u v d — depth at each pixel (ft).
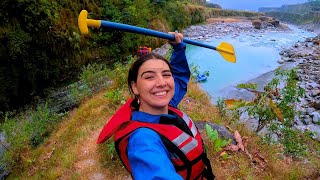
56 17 23.86
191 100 13.52
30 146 12.64
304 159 10.46
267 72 30.86
